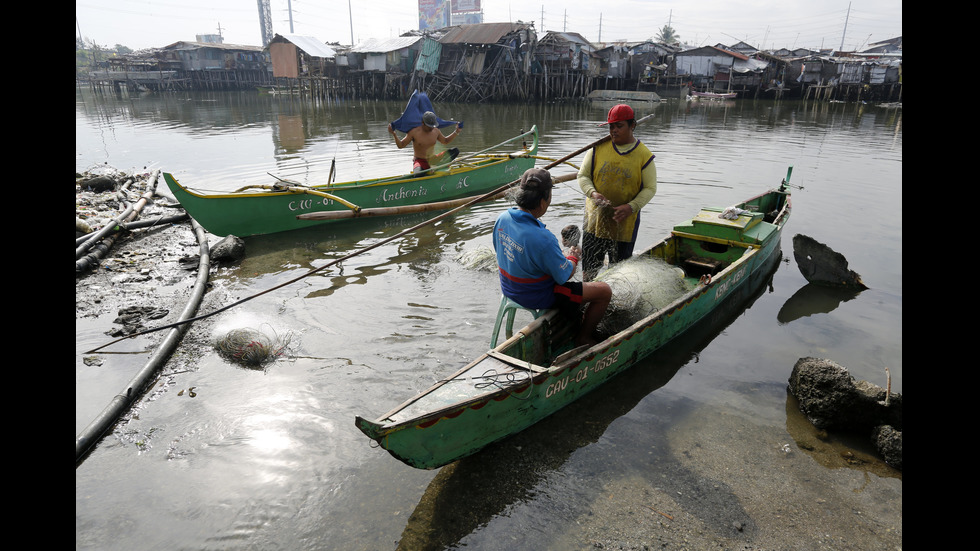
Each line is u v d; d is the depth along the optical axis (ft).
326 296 19.61
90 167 41.83
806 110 105.19
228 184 36.11
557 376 12.30
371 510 10.43
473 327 17.28
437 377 14.58
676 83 146.82
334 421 12.94
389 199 29.84
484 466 11.55
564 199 32.50
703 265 19.92
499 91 127.13
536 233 12.44
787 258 23.54
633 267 16.43
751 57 141.18
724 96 132.77
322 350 15.98
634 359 14.92
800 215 28.43
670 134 61.93
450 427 10.43
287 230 26.86
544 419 12.89
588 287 13.96
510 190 20.63
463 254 23.35
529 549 9.57
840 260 20.35
